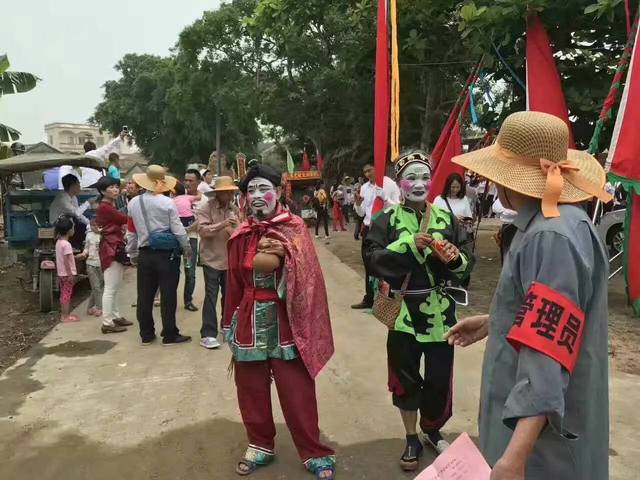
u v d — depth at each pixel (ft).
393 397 11.68
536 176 5.83
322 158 88.33
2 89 35.63
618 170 20.30
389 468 11.57
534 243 5.53
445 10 30.71
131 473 11.56
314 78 73.05
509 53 28.17
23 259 27.07
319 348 11.17
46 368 17.62
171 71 125.70
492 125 30.99
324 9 40.14
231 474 11.47
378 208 20.44
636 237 21.40
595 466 5.70
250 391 11.57
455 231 11.41
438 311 11.16
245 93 83.92
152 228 19.17
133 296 28.14
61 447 12.64
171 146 140.87
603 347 5.66
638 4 22.68
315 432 11.32
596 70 29.12
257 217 11.51
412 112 61.62
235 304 11.78
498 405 5.92
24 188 35.01
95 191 34.91
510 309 5.85
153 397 15.31
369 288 24.06
